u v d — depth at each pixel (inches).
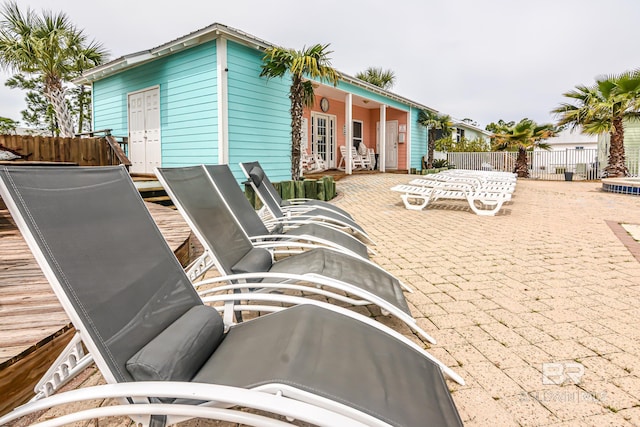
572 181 621.3
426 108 660.1
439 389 55.0
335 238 136.1
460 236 207.2
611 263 153.5
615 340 90.2
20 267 120.0
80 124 862.5
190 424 63.5
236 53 327.3
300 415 40.0
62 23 420.5
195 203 100.4
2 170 45.2
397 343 64.4
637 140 661.9
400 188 311.9
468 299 116.1
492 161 743.7
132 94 406.9
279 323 63.8
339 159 586.6
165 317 58.6
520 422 63.0
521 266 150.1
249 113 344.5
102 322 47.8
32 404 45.4
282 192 320.8
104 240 55.6
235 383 47.5
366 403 44.7
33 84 864.9
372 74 845.8
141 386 43.1
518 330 95.6
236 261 99.3
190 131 346.0
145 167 400.2
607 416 64.4
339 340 58.7
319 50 315.0
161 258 66.2
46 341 70.1
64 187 53.6
